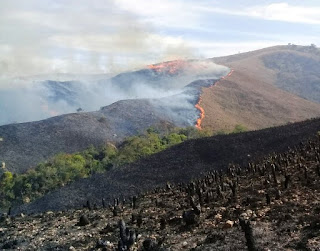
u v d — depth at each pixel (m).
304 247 16.47
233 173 41.62
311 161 37.00
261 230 19.66
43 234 29.95
